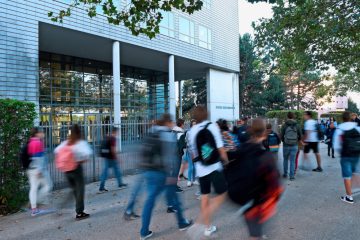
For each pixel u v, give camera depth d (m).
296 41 11.02
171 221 5.30
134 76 23.92
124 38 16.28
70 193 6.71
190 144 4.82
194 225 4.80
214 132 4.60
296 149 8.54
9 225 5.41
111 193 7.55
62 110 18.81
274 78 39.84
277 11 10.51
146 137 4.74
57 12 13.39
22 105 6.64
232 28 24.83
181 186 8.04
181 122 7.88
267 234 4.50
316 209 5.77
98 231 4.96
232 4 24.78
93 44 16.80
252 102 39.88
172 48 19.22
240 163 3.27
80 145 5.60
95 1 6.88
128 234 4.79
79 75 20.12
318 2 9.57
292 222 5.06
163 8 6.56
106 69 21.73
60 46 17.14
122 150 10.03
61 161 5.53
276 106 40.75
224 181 4.55
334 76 34.38
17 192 6.45
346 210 5.69
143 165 4.65
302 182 8.18
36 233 4.96
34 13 12.62
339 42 11.70
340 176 8.97
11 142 6.44
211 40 22.55
